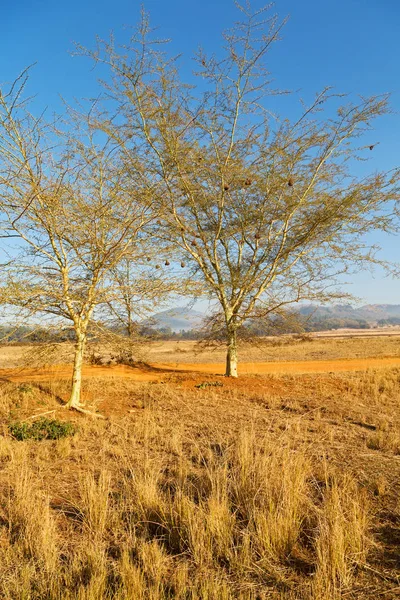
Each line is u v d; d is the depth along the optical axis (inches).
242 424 337.7
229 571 143.9
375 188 500.7
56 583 131.3
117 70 458.0
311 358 1050.7
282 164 516.1
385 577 138.6
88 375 612.4
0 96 314.0
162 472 235.5
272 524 158.7
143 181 431.8
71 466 247.0
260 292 546.3
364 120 500.4
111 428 333.7
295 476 199.9
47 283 355.6
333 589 130.0
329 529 153.9
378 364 818.8
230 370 589.3
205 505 182.9
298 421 336.5
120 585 130.8
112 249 344.2
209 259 550.3
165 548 158.7
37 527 163.2
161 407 416.2
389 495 201.9
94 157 373.1
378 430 323.0
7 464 247.3
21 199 326.3
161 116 473.7
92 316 396.2
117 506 186.1
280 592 131.5
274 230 561.6
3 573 139.9
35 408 395.9
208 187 536.7
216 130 515.8
